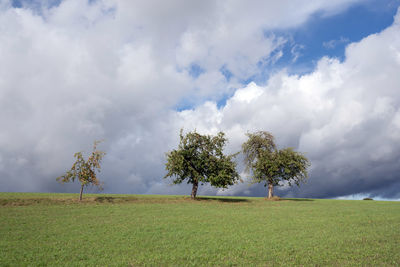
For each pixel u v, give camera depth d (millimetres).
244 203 45781
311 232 19266
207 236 17484
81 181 36469
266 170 59312
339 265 11844
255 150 61406
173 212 29688
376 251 14000
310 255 13273
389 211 34750
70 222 21688
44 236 16625
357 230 20078
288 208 37781
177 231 18969
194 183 50875
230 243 15648
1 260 11836
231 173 51312
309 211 33750
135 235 17375
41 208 28672
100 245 14734
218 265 11695
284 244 15539
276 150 60312
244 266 11648
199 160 50469
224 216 27484
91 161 37312
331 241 16344
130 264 11625
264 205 42969
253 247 14703
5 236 16422
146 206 34781
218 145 51438
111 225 20812
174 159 48906
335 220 25391
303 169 57469
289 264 11859
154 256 12797
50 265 11391
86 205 32938
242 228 20594
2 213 24609
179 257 12711
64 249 13867
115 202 37531
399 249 14438
